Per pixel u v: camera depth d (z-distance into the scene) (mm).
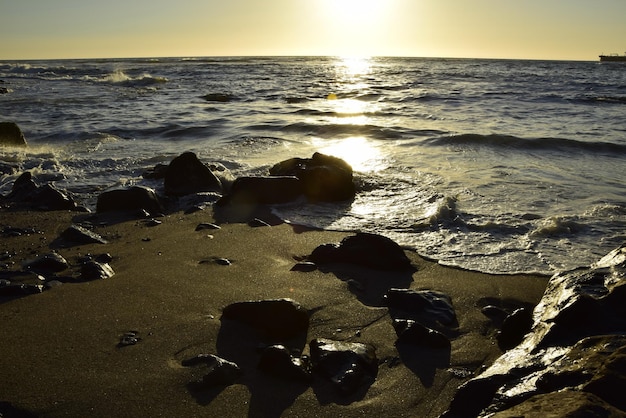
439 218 6770
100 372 3334
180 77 45969
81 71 55375
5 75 47531
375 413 3020
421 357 3596
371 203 7586
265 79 43531
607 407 2365
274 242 5949
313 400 3109
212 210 7328
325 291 4590
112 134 14203
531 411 2436
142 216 7070
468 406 2963
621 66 89562
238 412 2992
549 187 8336
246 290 4594
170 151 11820
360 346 3580
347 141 12719
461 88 31297
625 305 3537
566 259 5445
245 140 12914
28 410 2967
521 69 69438
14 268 5125
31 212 7328
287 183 7695
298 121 16094
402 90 29969
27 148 12312
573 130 14172
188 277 4887
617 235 6129
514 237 6113
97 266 4984
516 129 14266
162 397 3100
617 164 10141
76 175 9844
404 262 5176
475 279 4961
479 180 8812
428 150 11453
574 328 3414
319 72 58219
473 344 3795
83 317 4074
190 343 3695
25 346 3646
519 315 3840
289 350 3658
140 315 4109
